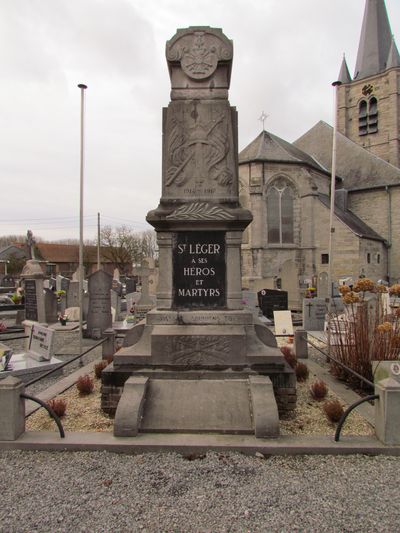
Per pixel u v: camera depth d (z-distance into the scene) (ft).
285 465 13.43
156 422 15.65
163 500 11.43
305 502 11.32
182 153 20.34
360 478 12.60
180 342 17.97
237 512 10.88
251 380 16.62
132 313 58.18
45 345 27.14
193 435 15.12
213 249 19.93
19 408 15.17
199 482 12.35
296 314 60.85
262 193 95.76
